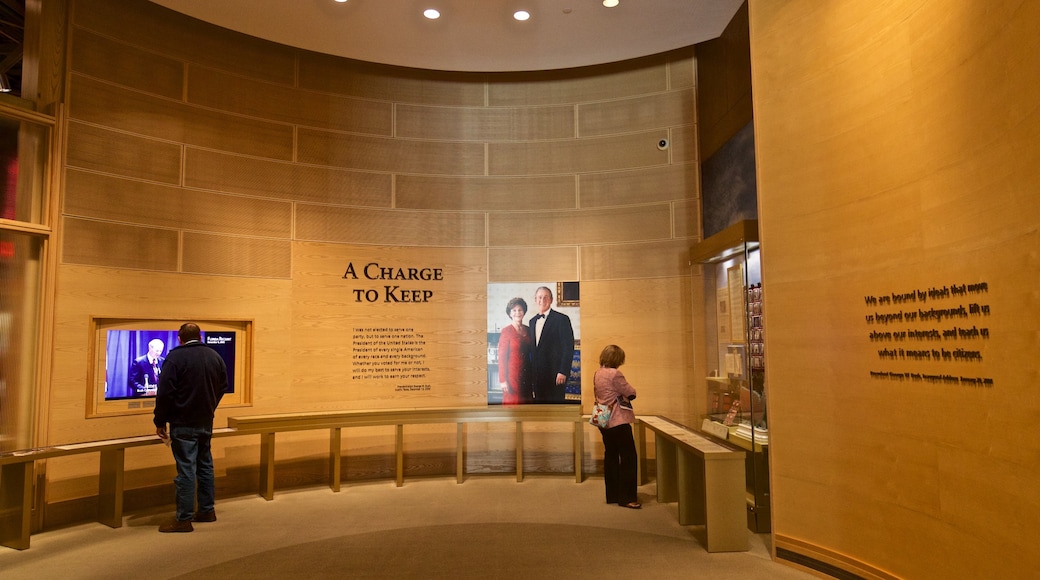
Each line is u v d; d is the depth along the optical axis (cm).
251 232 609
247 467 596
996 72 257
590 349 671
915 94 312
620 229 677
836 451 364
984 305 266
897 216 325
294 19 582
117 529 475
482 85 705
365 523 486
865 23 348
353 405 644
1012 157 248
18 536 429
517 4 565
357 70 673
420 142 688
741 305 504
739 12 565
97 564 396
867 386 344
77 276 506
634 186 677
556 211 690
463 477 647
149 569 386
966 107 277
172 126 571
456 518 499
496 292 682
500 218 693
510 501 554
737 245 510
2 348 467
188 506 470
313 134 649
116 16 541
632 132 683
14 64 852
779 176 409
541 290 681
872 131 343
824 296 375
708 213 635
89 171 518
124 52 545
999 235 257
